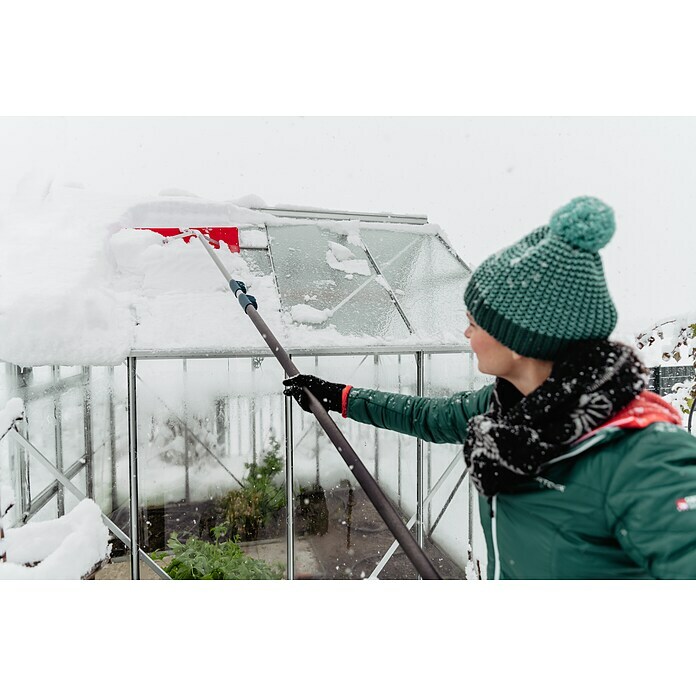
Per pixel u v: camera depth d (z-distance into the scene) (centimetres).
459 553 451
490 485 128
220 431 434
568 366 124
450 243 615
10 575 244
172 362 424
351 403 237
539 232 136
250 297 322
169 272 436
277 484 441
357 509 452
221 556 414
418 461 439
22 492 411
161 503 428
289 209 607
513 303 129
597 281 124
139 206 517
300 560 436
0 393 381
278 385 441
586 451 120
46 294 352
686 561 102
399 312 475
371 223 610
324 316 445
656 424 115
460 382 454
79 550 280
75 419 473
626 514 112
